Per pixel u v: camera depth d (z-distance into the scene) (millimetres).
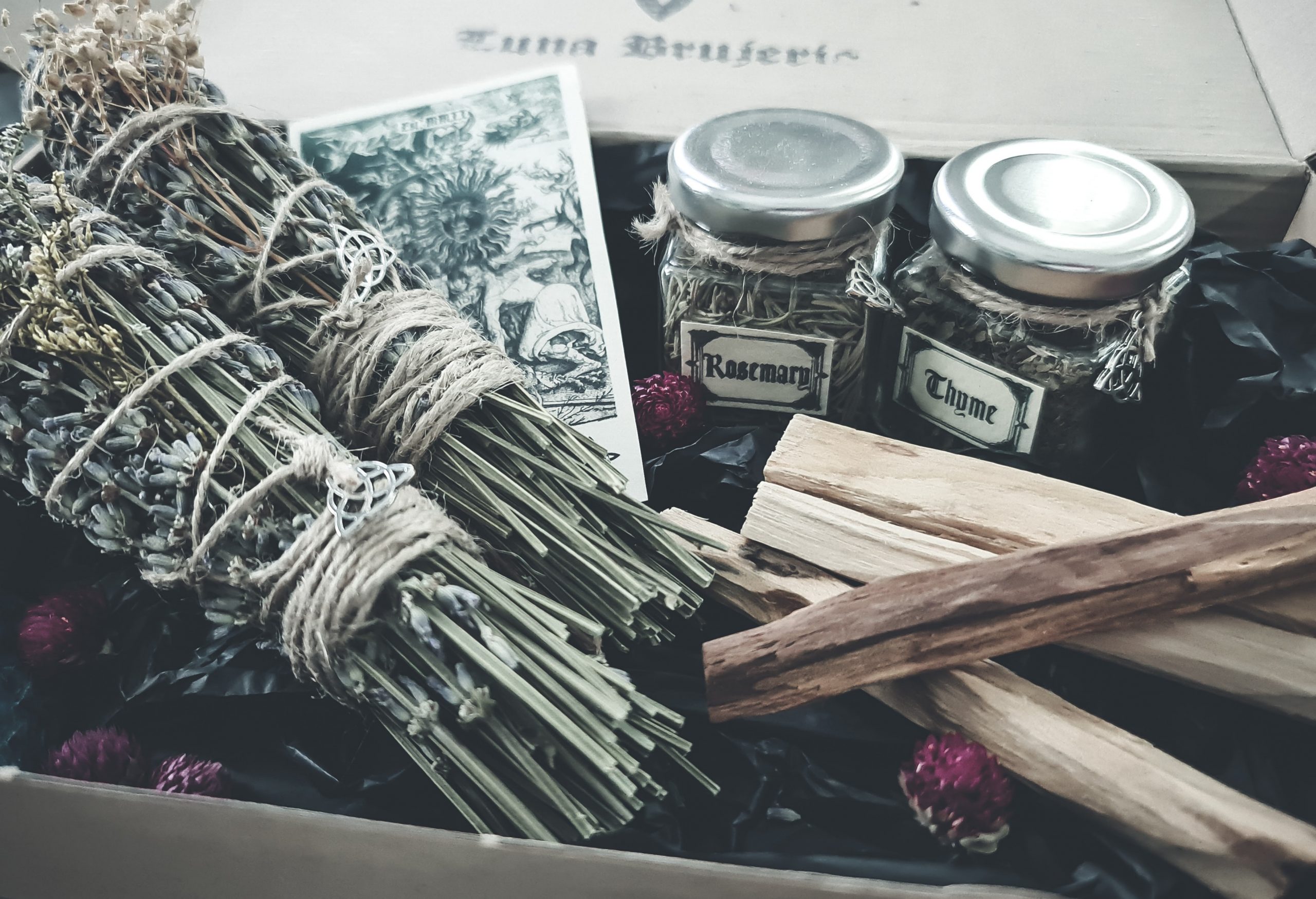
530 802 286
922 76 380
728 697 300
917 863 294
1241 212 367
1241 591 292
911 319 339
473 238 365
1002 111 370
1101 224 316
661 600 313
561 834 287
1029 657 313
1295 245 357
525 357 361
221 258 308
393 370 304
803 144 337
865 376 357
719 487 346
